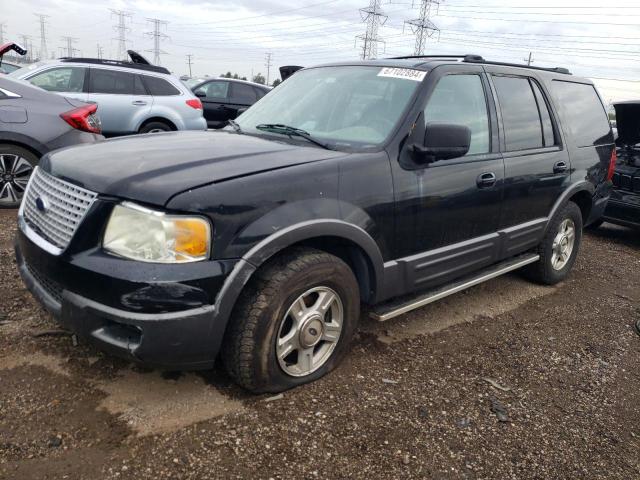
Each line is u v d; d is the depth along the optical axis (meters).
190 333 2.35
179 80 9.38
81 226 2.41
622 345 3.92
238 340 2.57
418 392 3.00
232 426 2.53
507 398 3.05
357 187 2.88
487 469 2.46
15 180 5.61
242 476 2.24
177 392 2.74
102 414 2.52
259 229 2.47
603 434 2.83
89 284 2.35
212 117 12.03
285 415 2.65
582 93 5.13
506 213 3.98
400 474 2.36
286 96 3.93
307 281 2.70
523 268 4.96
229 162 2.67
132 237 2.34
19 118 5.45
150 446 2.35
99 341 2.41
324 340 2.96
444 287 3.69
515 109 4.13
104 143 3.15
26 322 3.25
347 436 2.56
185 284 2.30
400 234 3.15
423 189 3.21
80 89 8.17
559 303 4.62
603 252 6.54
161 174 2.47
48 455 2.24
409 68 3.53
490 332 3.90
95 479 2.15
